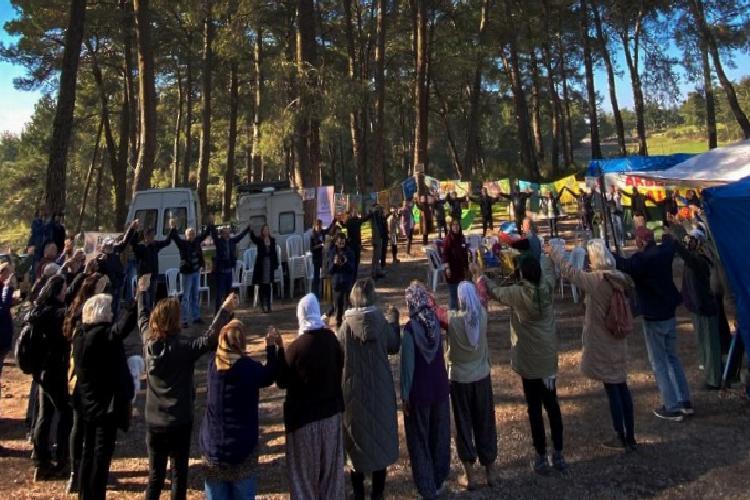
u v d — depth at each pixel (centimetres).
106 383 398
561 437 461
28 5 2317
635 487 433
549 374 456
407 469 490
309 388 360
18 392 751
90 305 407
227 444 345
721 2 2639
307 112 1678
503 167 3347
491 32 2456
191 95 3747
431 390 413
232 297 399
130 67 2666
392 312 430
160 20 2606
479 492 438
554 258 521
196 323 1046
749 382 585
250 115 3909
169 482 483
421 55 2238
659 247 562
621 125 3023
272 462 508
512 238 1259
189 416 380
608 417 570
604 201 1016
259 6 2186
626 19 2966
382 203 2084
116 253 852
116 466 517
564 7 3216
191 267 1027
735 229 600
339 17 3306
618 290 485
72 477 455
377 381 392
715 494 414
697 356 730
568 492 432
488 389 446
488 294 475
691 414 555
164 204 1331
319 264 1183
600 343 496
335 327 963
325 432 360
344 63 3177
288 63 1694
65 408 490
